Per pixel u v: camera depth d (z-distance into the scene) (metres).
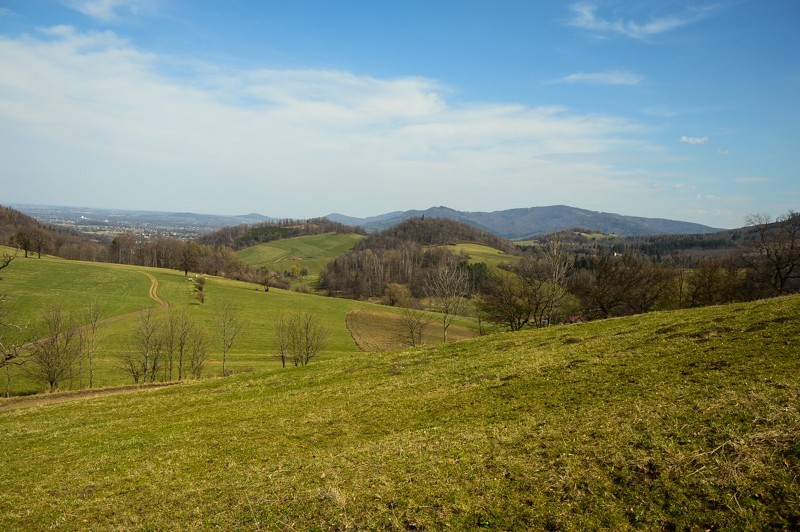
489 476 11.29
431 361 30.52
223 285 128.62
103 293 101.25
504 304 63.91
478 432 14.90
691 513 8.66
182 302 104.31
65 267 117.69
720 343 18.83
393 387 24.86
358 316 109.75
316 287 162.50
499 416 16.58
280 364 78.25
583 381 18.41
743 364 15.72
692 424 11.76
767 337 17.98
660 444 11.02
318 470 13.90
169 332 71.81
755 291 62.97
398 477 12.11
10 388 58.62
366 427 18.72
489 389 20.48
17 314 79.00
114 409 28.97
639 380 16.81
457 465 12.22
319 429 19.52
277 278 164.88
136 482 15.99
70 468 18.39
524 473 11.10
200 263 156.00
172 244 174.12
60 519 13.41
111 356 72.50
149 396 31.95
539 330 34.34
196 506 12.88
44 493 15.82
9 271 105.00
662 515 8.76
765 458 9.55
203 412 25.72
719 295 64.88
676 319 26.06
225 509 12.15
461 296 78.50
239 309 104.94
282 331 83.69
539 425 14.52
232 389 31.03
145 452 19.48
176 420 24.55
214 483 14.75
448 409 18.97
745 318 21.67
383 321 107.88
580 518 9.09
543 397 17.70
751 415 11.45
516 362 24.36
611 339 24.73
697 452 10.33
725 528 8.13
